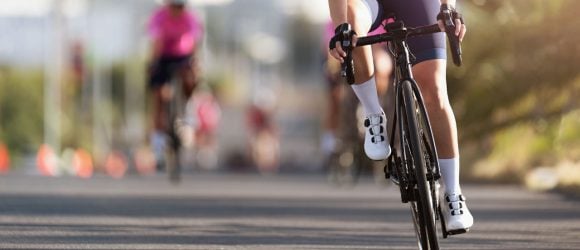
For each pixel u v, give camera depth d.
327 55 30.27
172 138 31.22
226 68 191.88
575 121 30.28
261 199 24.27
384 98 23.83
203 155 68.06
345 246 15.09
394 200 24.42
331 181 34.62
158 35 30.20
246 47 193.12
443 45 12.09
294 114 188.88
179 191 27.28
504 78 29.28
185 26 30.23
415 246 15.17
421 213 11.54
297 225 17.89
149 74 30.81
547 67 28.11
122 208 20.72
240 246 14.93
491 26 28.86
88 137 101.19
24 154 93.00
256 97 83.38
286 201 23.70
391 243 15.49
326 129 31.36
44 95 96.38
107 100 124.38
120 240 15.43
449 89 30.28
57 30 92.00
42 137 94.69
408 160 11.60
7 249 14.29
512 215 19.91
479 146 33.12
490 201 23.50
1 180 31.91
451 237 16.08
